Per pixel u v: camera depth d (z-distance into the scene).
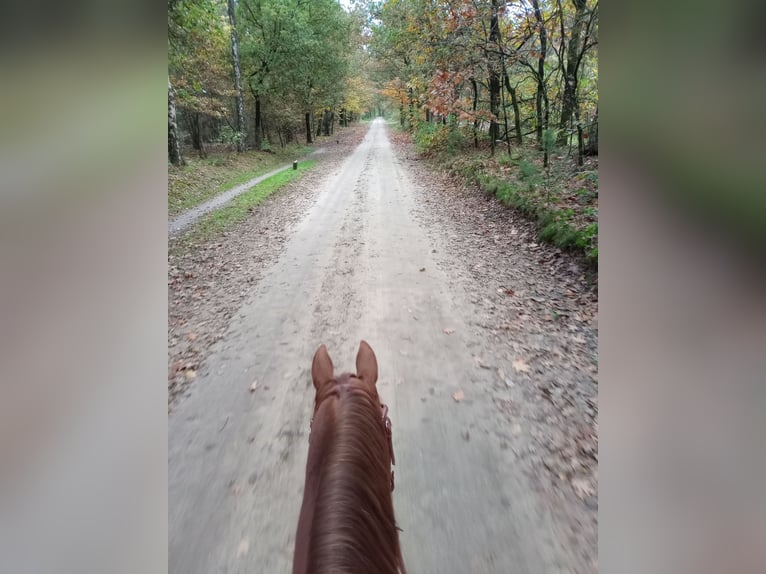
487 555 2.12
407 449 2.82
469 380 3.55
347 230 8.23
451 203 10.22
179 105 16.55
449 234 7.71
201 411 3.28
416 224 8.47
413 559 2.11
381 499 1.24
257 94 22.66
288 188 13.59
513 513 2.33
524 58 11.09
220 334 4.52
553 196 7.52
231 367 3.89
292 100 24.80
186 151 19.91
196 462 2.76
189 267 6.73
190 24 11.97
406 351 4.04
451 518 2.32
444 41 11.67
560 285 5.20
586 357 3.77
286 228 8.66
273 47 21.12
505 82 12.20
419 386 3.51
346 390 1.61
